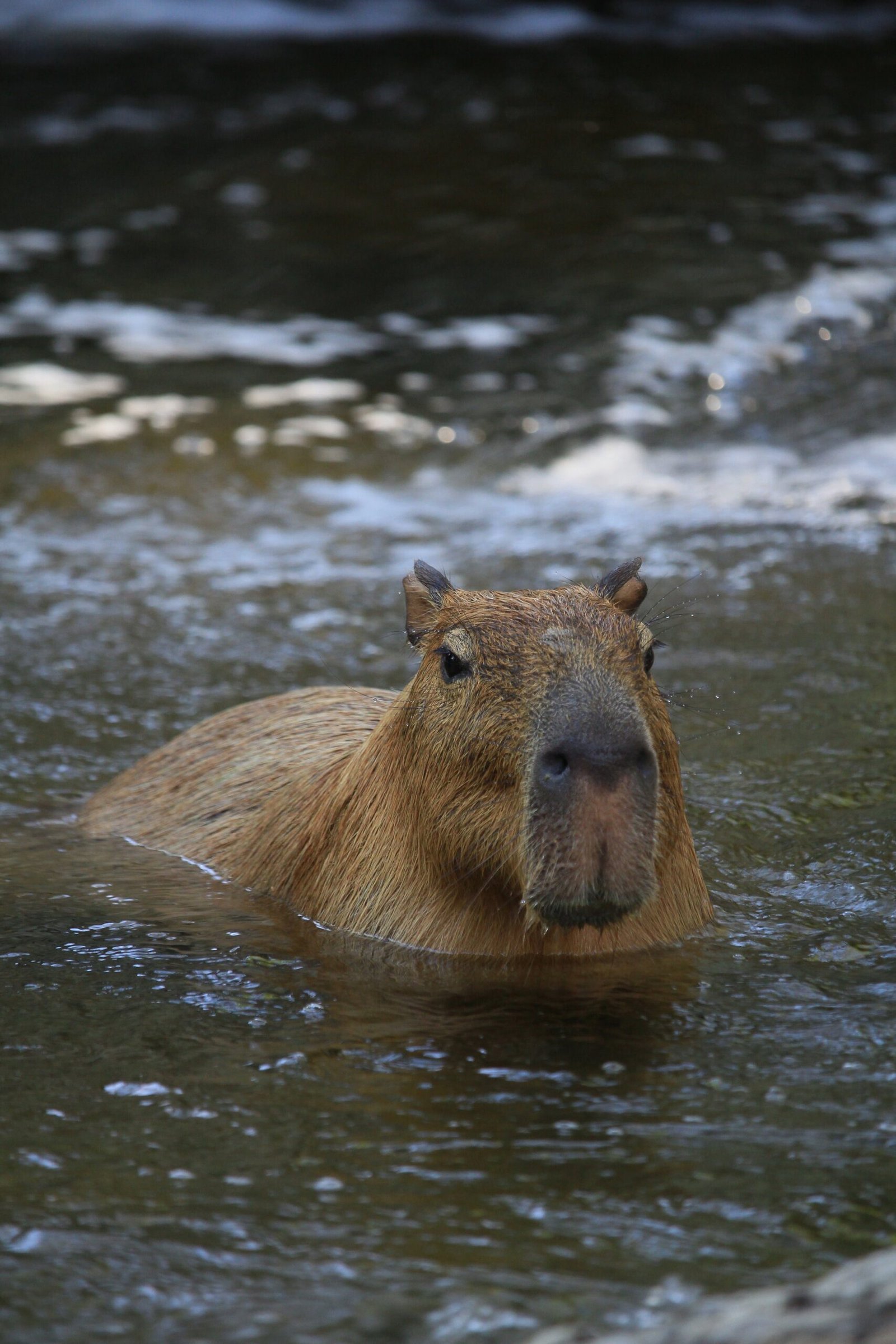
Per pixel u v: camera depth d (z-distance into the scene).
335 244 36.50
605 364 30.05
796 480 25.02
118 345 31.06
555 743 9.52
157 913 12.20
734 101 46.94
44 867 13.29
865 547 22.06
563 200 38.44
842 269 34.03
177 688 17.69
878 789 14.42
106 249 36.53
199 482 24.83
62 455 25.56
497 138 43.25
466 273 34.53
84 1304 6.74
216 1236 7.27
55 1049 9.52
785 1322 5.85
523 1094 8.86
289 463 25.59
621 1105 8.70
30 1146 8.20
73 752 16.08
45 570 21.48
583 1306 6.61
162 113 47.28
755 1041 9.62
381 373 29.80
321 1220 7.41
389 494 24.56
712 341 30.95
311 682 17.78
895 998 10.31
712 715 16.33
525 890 9.62
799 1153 8.06
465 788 10.56
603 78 49.75
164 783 14.58
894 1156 8.02
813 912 12.05
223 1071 9.18
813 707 16.50
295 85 50.19
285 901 12.52
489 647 10.40
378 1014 10.12
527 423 27.44
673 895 11.45
